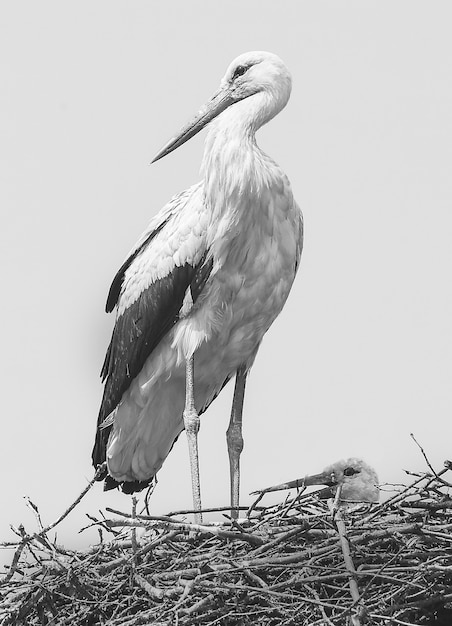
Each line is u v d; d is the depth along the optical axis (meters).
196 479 13.77
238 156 13.68
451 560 10.39
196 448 13.84
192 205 14.11
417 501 10.91
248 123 13.91
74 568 10.84
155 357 14.52
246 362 14.59
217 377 14.61
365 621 10.02
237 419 14.61
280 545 10.80
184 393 14.72
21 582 10.93
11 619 10.83
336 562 10.69
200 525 10.76
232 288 13.92
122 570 10.93
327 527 10.91
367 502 11.20
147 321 14.38
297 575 10.39
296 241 14.16
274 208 13.81
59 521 10.94
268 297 14.09
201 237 13.91
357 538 10.54
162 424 14.90
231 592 10.32
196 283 13.95
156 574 10.80
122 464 15.19
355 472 12.91
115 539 11.35
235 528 10.85
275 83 14.08
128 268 14.77
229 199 13.64
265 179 13.70
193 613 10.14
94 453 15.62
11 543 11.16
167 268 14.13
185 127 14.51
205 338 14.04
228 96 14.37
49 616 10.99
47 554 11.41
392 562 10.40
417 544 10.63
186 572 10.66
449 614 10.96
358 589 10.25
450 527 10.57
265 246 13.86
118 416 14.93
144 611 10.63
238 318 14.10
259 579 10.30
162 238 14.28
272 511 11.41
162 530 11.33
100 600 10.91
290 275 14.21
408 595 10.35
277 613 10.40
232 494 14.41
